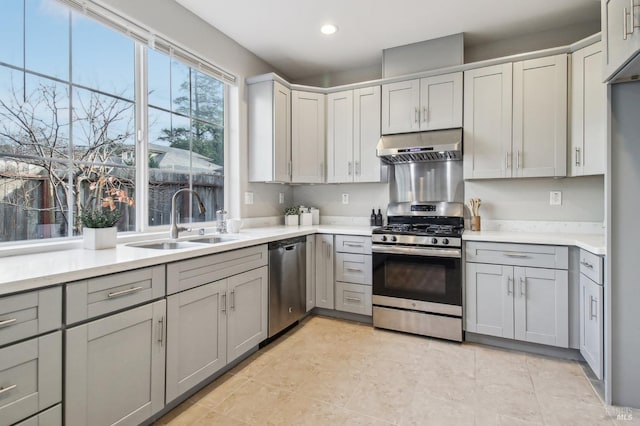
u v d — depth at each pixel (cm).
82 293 134
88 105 207
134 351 155
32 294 119
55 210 191
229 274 216
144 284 160
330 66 368
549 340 239
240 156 319
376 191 363
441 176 329
